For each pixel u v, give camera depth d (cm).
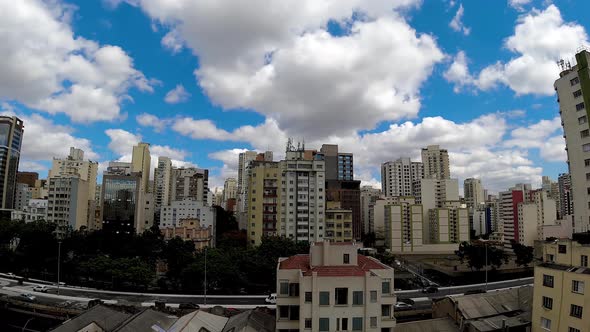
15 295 8012
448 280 11650
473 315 5484
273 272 9181
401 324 5456
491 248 12606
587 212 8788
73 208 14762
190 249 11175
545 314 4859
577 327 4403
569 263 4716
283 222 13388
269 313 5897
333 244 5166
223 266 8806
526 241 18275
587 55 8950
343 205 19750
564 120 9450
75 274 10319
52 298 8025
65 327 5259
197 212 17000
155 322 5297
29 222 12838
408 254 17700
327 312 4428
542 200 18738
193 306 7150
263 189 13375
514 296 6094
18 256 10688
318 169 13638
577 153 9075
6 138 19425
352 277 4497
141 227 17225
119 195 16162
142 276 8956
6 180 19312
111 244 11562
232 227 19000
